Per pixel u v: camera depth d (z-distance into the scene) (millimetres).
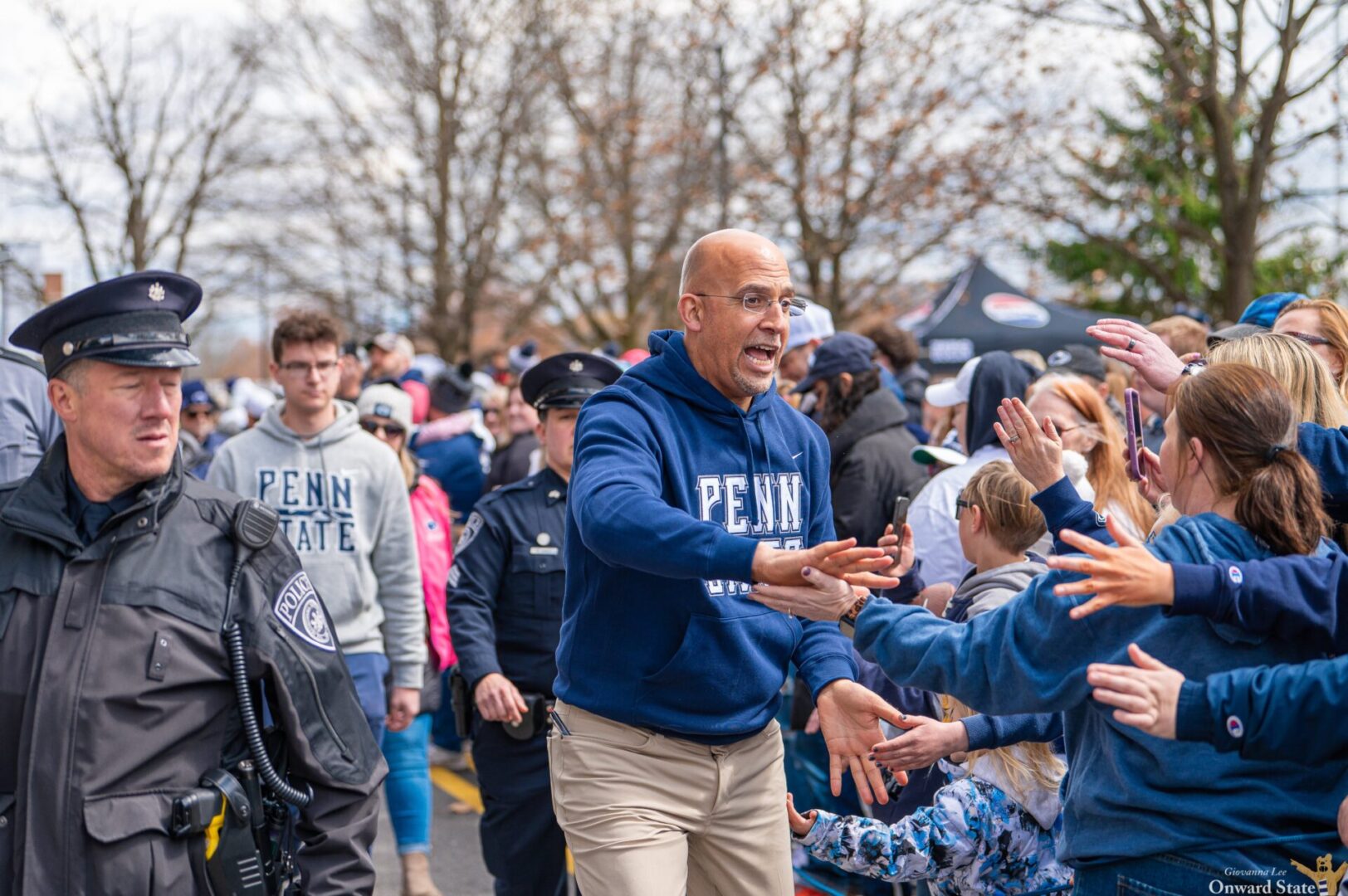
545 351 24750
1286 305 3820
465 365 10195
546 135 22406
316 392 4410
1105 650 2189
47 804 2211
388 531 4496
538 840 4125
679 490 2842
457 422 8312
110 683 2254
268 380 26547
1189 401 2303
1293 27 12398
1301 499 2199
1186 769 2148
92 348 2309
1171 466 2361
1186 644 2131
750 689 2914
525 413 7758
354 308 23531
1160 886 2170
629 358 6539
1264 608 2072
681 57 18312
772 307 2893
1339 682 1979
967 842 3000
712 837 2984
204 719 2336
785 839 3035
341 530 4402
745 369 2906
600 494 2525
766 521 2984
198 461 7133
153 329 2352
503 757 4148
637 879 2807
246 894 2307
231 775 2346
